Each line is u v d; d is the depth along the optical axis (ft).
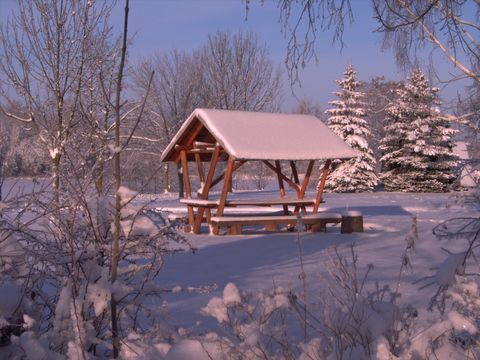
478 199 12.08
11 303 11.05
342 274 12.05
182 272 32.58
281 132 57.16
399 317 11.18
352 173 149.18
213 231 55.47
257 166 186.29
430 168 148.46
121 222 11.75
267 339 11.80
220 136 54.03
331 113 159.22
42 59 67.56
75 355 10.14
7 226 11.77
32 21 68.90
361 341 10.70
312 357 10.33
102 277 11.18
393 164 156.04
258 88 161.38
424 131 143.84
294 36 20.26
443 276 11.41
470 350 10.12
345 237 50.80
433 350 9.78
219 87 158.51
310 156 55.47
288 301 11.50
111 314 11.07
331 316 10.94
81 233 12.13
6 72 66.28
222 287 26.73
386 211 82.12
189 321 19.38
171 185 177.06
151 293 12.10
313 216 55.83
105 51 70.18
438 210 81.82
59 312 10.85
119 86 10.01
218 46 159.33
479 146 16.34
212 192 145.48
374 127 163.94
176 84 152.97
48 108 63.52
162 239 12.32
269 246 45.27
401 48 21.39
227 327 11.37
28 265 11.71
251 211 79.05
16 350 10.43
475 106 19.79
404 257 11.38
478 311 10.13
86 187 11.36
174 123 151.23
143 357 10.07
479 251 21.04
